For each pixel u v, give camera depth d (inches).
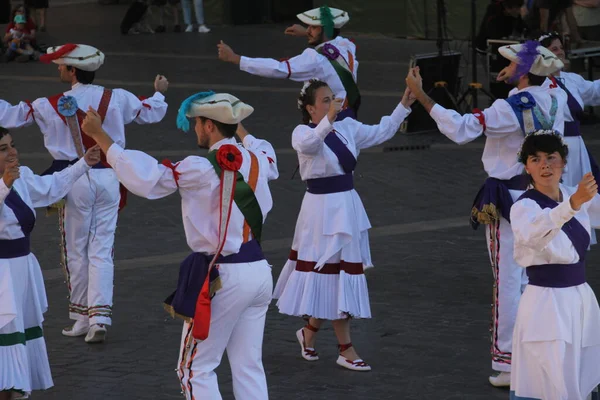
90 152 569.9
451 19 2047.2
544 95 610.5
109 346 691.4
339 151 635.5
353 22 2218.3
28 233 550.0
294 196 1095.6
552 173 488.7
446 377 623.8
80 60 700.7
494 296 611.8
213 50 2007.9
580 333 490.6
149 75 1732.3
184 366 491.2
